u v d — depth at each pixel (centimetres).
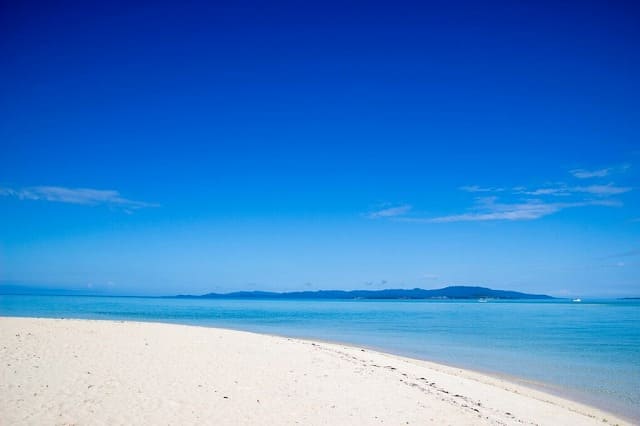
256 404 1269
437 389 1705
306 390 1462
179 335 2558
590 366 2584
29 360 1605
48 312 6334
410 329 5084
